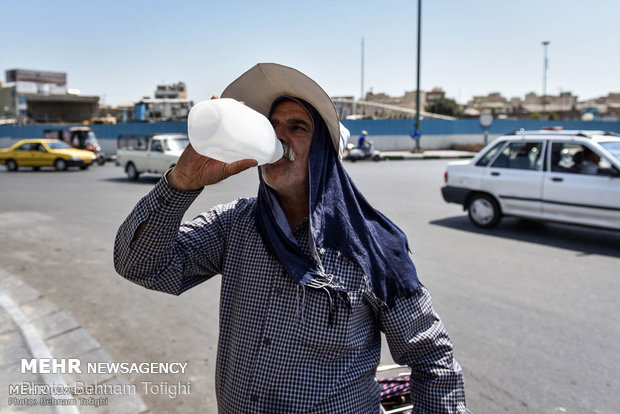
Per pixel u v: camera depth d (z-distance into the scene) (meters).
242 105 1.05
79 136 23.69
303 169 1.29
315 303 1.19
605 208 6.41
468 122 33.28
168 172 1.16
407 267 1.31
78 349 3.53
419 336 1.31
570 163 6.82
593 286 4.90
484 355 3.47
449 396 1.30
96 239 7.01
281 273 1.24
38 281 5.12
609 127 36.75
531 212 7.16
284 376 1.20
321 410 1.20
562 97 85.00
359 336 1.26
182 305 4.46
